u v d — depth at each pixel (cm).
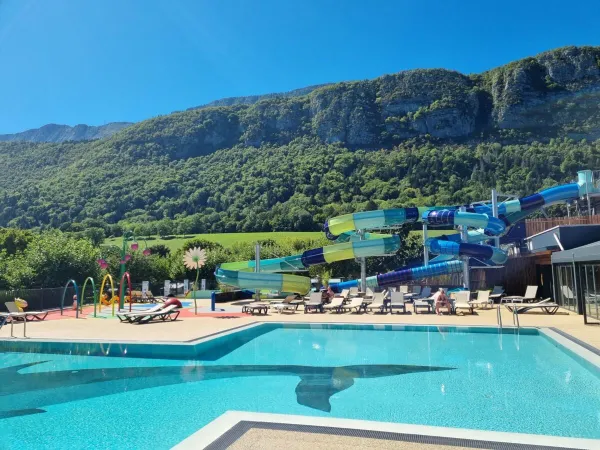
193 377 843
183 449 428
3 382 818
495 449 425
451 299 1706
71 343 1129
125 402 694
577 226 1825
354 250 2305
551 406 627
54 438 550
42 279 2661
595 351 884
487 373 823
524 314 1636
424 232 2352
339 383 782
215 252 4250
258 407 657
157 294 3503
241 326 1395
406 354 1010
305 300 2005
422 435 459
